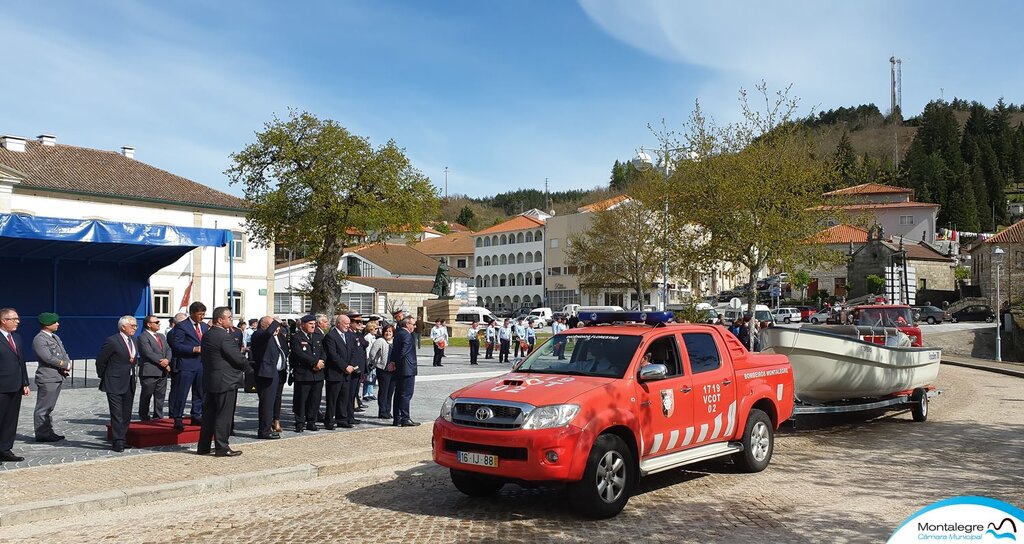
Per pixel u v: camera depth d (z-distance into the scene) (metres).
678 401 7.91
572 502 6.76
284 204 31.88
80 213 40.81
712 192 20.66
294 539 6.27
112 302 20.56
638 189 54.28
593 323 9.05
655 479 8.67
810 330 12.03
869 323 23.62
